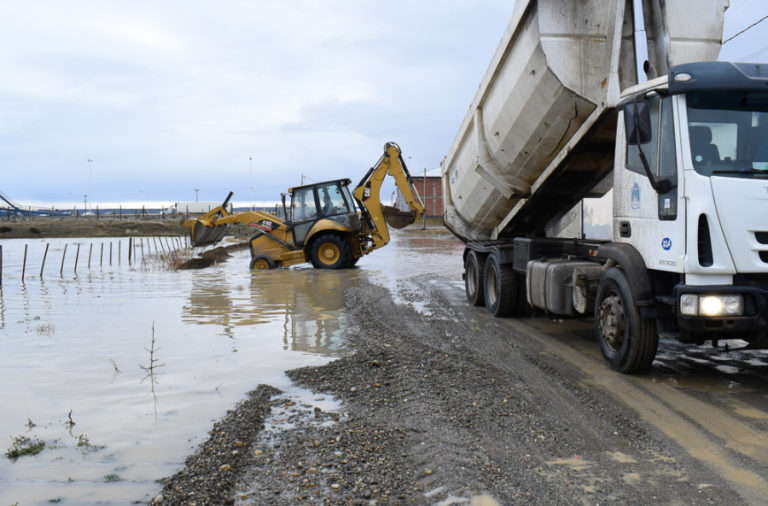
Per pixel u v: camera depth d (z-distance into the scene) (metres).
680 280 5.05
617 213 6.09
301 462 3.67
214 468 3.57
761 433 4.07
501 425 4.30
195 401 4.99
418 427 4.27
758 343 4.99
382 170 18.64
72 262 22.38
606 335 5.95
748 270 4.80
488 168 9.26
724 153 4.98
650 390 5.13
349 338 7.52
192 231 19.64
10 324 8.79
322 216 18.20
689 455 3.72
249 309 10.07
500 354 6.59
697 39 6.53
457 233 11.61
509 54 8.00
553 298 7.17
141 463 3.72
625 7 6.54
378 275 15.91
